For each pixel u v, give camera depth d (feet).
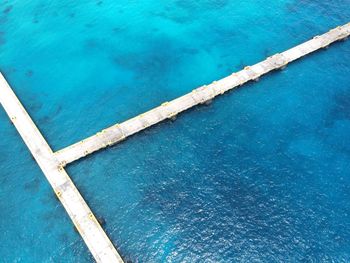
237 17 308.40
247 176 216.33
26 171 221.05
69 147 228.22
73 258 190.29
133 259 190.08
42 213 205.26
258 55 281.74
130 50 287.07
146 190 212.64
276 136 232.73
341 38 286.05
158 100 255.09
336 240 192.85
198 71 272.51
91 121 244.01
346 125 237.25
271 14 309.01
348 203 204.74
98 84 264.52
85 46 289.74
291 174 216.33
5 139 235.61
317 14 307.78
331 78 263.08
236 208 204.85
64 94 258.57
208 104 249.96
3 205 208.64
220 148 228.63
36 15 310.86
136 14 312.71
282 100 250.78
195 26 303.68
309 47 279.08
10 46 289.74
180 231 198.08
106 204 208.23
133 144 232.12
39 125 242.17
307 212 202.39
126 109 249.96
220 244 193.77
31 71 273.13
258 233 196.65
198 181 215.31
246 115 243.81
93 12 313.53
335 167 218.59
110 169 221.46
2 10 314.35
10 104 251.19
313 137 231.91
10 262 190.49
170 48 288.30
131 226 200.34
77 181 217.15
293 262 187.42
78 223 197.98
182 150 228.43
